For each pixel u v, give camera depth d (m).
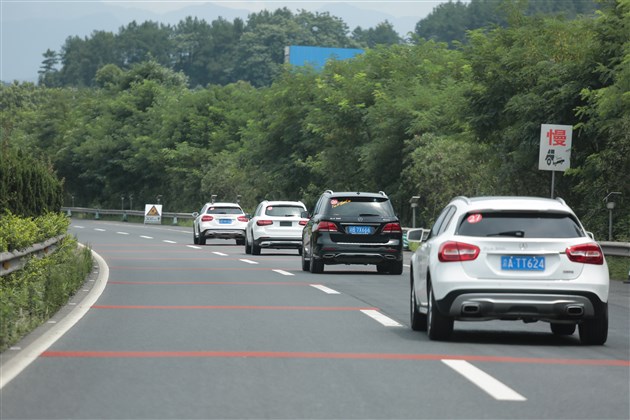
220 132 158.50
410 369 19.27
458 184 82.25
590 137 60.44
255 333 24.56
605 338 23.05
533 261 22.72
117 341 23.02
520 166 65.81
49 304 28.98
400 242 46.00
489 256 22.75
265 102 125.81
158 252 66.69
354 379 18.11
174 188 161.50
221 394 16.62
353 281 41.59
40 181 51.12
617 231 57.94
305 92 119.44
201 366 19.48
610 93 54.00
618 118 56.31
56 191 56.84
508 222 23.08
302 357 20.72
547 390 17.19
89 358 20.45
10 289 27.59
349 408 15.53
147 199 172.00
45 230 39.91
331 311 29.75
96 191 187.00
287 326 26.02
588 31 62.06
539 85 62.31
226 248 72.94
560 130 51.22
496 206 23.23
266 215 62.59
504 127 66.62
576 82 60.03
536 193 67.12
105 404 15.78
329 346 22.38
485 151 71.62
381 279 42.88
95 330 25.03
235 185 139.62
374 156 95.50
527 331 25.77
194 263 54.16
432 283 23.22
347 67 118.19
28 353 21.11
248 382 17.75
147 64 198.75
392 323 26.83
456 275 22.75
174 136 162.88
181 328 25.50
